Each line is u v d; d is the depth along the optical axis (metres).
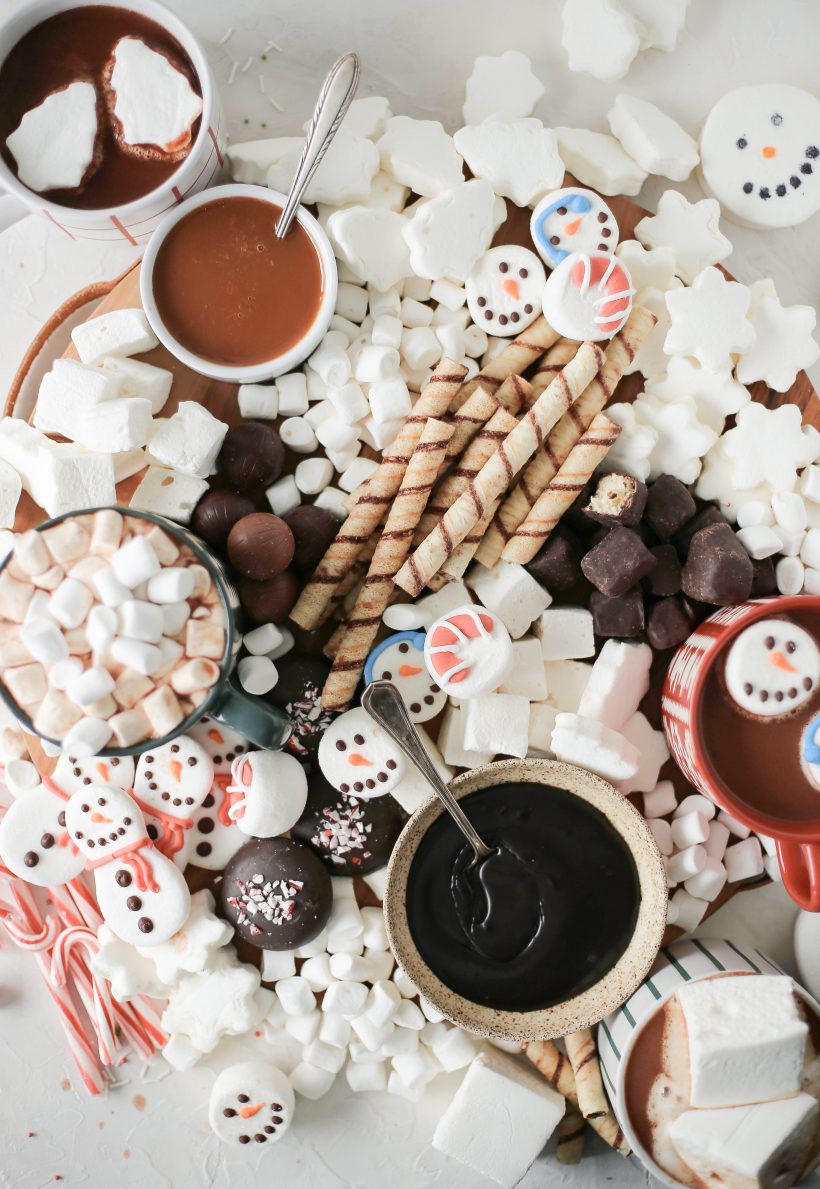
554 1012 0.67
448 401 0.66
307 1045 0.71
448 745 0.69
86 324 0.65
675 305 0.67
